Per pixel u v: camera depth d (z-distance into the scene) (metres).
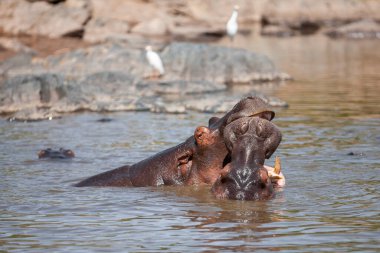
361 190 22.02
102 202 21.22
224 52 60.12
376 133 32.44
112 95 46.19
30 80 45.19
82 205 20.91
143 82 50.88
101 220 19.27
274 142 20.75
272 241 17.03
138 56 60.97
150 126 35.84
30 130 35.25
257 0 119.31
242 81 58.19
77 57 61.84
